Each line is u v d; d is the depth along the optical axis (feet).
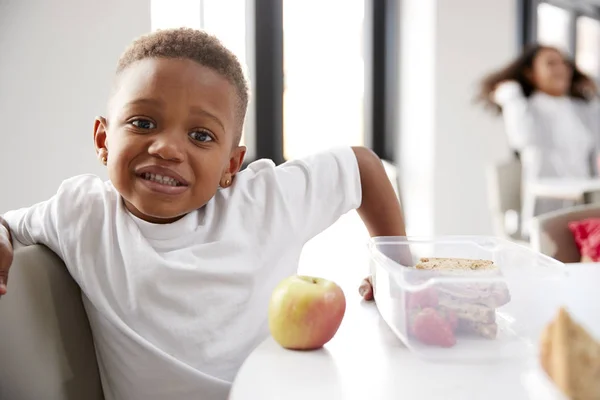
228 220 2.69
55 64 5.62
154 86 2.36
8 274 2.23
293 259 2.82
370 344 1.95
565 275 1.85
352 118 10.81
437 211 10.60
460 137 10.75
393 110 11.26
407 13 10.89
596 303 2.25
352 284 2.82
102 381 2.65
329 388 1.61
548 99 10.80
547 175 10.27
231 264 2.61
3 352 2.16
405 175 11.17
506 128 11.00
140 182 2.41
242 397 1.56
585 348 1.42
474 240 2.46
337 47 10.32
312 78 9.91
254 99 9.27
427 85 10.48
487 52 11.03
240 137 2.78
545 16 13.51
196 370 2.50
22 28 5.37
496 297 1.91
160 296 2.50
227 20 8.57
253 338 2.65
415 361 1.80
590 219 4.43
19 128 5.42
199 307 2.54
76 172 5.87
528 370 1.72
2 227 2.52
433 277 1.90
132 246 2.52
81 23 5.78
